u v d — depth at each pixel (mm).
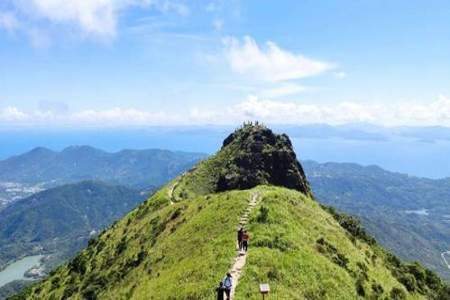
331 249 63406
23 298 138375
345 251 68375
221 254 52125
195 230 71750
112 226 153000
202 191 143500
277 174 141500
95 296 89125
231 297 40375
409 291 76625
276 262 48719
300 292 44781
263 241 54625
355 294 51594
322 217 84250
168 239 79000
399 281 77875
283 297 41125
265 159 142500
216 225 68250
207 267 49719
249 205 74562
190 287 45969
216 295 42031
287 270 48219
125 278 82000
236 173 138500
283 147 149625
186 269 52906
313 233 67688
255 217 64375
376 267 75062
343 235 80062
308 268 50406
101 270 108688
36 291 135875
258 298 40094
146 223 114125
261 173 137625
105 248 126875
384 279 69188
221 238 58969
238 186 134750
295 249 54625
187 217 89375
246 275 44875
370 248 93938
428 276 95812
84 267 123062
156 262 71625
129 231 123500
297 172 144000
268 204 71250
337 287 49969
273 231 58875
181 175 170125
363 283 57562
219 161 157125
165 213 108500
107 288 87875
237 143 160875
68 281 122438
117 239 126750
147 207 139375
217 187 141000
